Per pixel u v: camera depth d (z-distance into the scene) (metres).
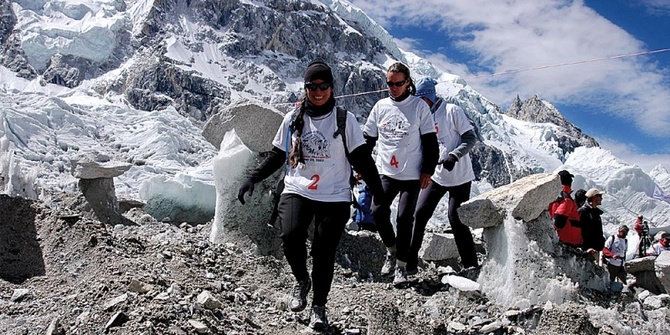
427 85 6.64
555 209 7.20
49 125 26.06
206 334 4.11
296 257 4.74
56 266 5.12
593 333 5.04
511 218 5.88
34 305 4.46
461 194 6.53
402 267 6.09
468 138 6.33
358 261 6.71
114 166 7.80
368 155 4.77
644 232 14.95
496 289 5.85
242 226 6.62
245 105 6.83
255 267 6.03
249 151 6.80
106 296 4.34
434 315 5.43
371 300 5.60
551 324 5.07
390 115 6.01
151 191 10.16
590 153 69.31
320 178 4.71
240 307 4.91
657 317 5.95
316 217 4.75
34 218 5.64
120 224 7.74
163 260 5.43
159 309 4.17
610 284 6.21
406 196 5.99
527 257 5.79
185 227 7.85
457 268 7.68
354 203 4.88
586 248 7.84
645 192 48.72
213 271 5.66
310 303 5.29
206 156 28.06
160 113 31.94
